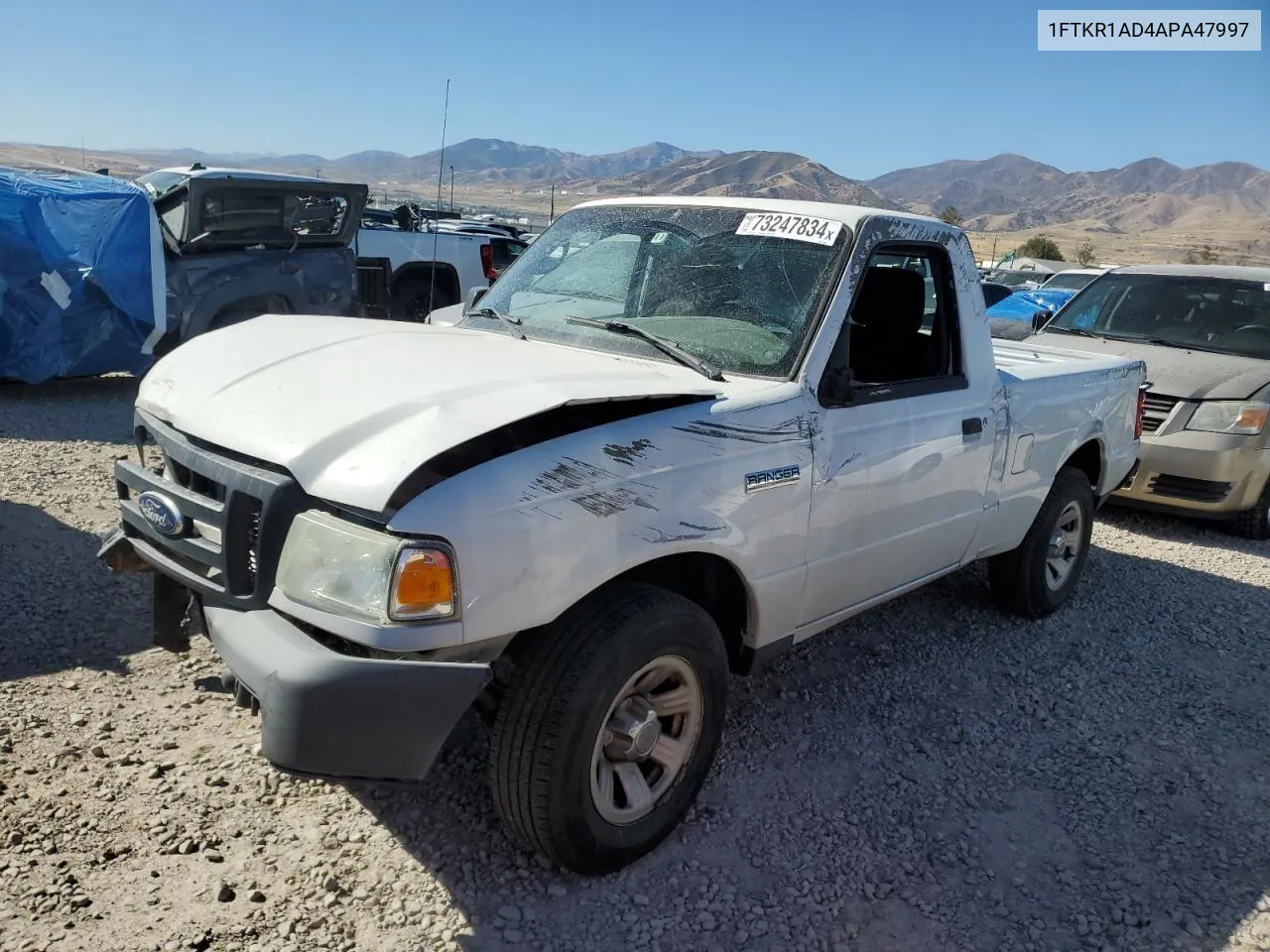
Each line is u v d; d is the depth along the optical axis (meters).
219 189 9.55
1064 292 16.11
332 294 10.92
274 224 10.27
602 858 2.94
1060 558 5.41
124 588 4.74
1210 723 4.37
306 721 2.43
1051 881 3.20
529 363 3.16
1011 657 4.87
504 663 2.91
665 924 2.85
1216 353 7.89
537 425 2.83
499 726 2.77
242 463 2.72
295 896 2.82
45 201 8.93
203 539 2.87
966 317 4.21
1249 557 7.07
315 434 2.64
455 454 2.64
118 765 3.35
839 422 3.51
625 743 2.91
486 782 3.41
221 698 3.82
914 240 3.94
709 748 3.22
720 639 3.16
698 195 4.30
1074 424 5.03
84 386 10.42
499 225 28.81
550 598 2.66
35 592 4.61
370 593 2.45
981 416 4.24
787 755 3.81
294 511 2.60
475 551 2.50
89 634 4.26
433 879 2.94
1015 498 4.66
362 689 2.43
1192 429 7.33
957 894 3.10
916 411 3.86
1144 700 4.54
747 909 2.95
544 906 2.87
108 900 2.74
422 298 13.38
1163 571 6.52
